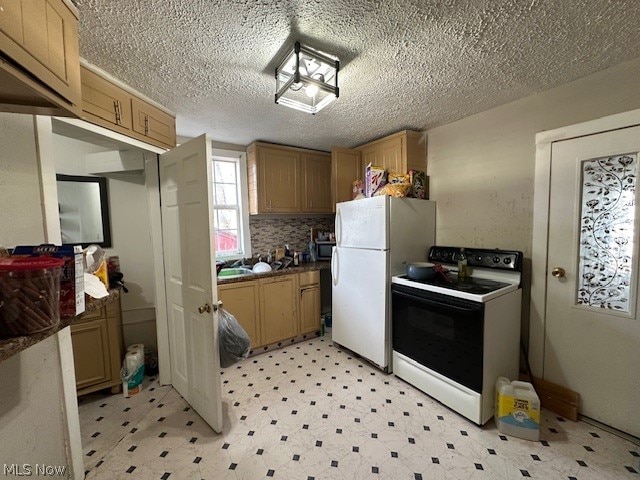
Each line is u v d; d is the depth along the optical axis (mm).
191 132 2709
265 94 1902
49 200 1195
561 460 1461
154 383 2299
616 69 1637
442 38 1363
